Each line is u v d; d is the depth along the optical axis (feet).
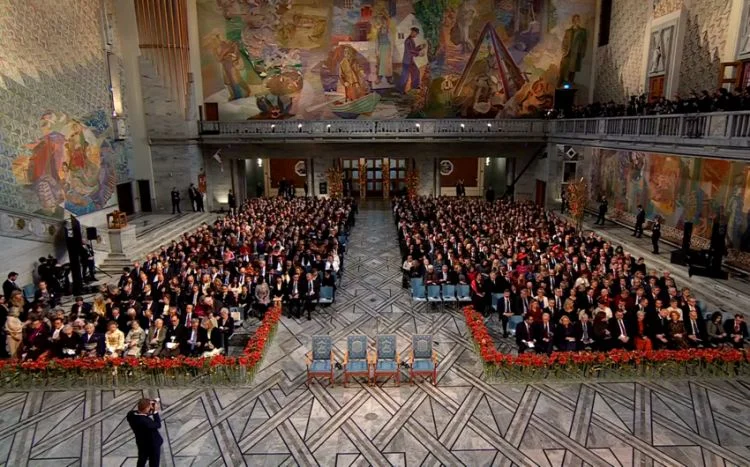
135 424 23.29
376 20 91.40
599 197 81.10
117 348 33.96
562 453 26.30
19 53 52.85
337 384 33.24
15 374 32.35
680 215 60.03
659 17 69.87
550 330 35.53
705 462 25.55
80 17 65.72
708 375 33.37
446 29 91.40
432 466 25.44
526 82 92.68
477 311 42.27
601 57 88.17
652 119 55.72
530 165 96.73
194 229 75.92
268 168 111.96
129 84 83.10
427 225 64.18
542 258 47.96
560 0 89.66
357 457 26.14
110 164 73.00
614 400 31.01
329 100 94.02
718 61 58.18
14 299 38.63
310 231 60.64
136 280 43.57
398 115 94.43
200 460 25.91
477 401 31.12
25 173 53.42
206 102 93.20
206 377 32.91
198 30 90.68
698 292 46.19
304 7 90.99
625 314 35.73
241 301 41.81
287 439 27.58
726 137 43.24
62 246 54.70
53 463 25.82
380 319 43.98
